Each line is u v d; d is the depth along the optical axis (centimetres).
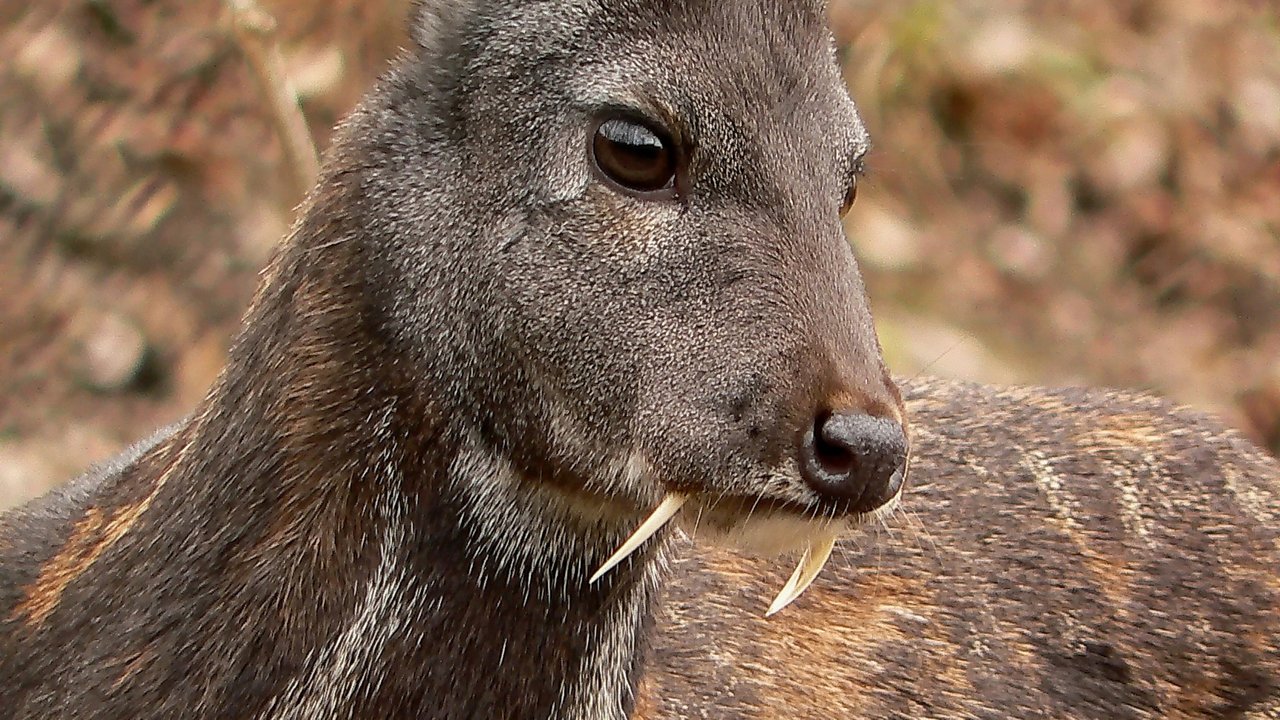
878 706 860
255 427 636
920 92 1822
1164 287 1808
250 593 627
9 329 1359
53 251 1396
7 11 1476
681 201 599
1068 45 1917
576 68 600
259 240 1434
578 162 599
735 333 588
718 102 596
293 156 920
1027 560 909
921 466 918
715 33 603
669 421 594
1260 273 1825
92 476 809
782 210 598
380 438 626
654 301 595
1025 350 1675
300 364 631
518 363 610
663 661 805
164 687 628
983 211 1781
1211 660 926
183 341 1393
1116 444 959
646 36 600
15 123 1430
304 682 629
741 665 828
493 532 636
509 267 604
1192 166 1886
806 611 860
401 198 618
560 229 600
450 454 627
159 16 1491
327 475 628
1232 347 1780
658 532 653
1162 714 920
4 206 1398
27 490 1252
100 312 1384
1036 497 927
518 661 650
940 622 884
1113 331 1738
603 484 617
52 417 1330
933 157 1795
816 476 575
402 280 616
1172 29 1986
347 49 1476
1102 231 1819
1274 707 938
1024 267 1741
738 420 586
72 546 714
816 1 634
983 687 881
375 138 628
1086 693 907
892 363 1549
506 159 605
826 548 646
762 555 678
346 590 630
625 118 596
